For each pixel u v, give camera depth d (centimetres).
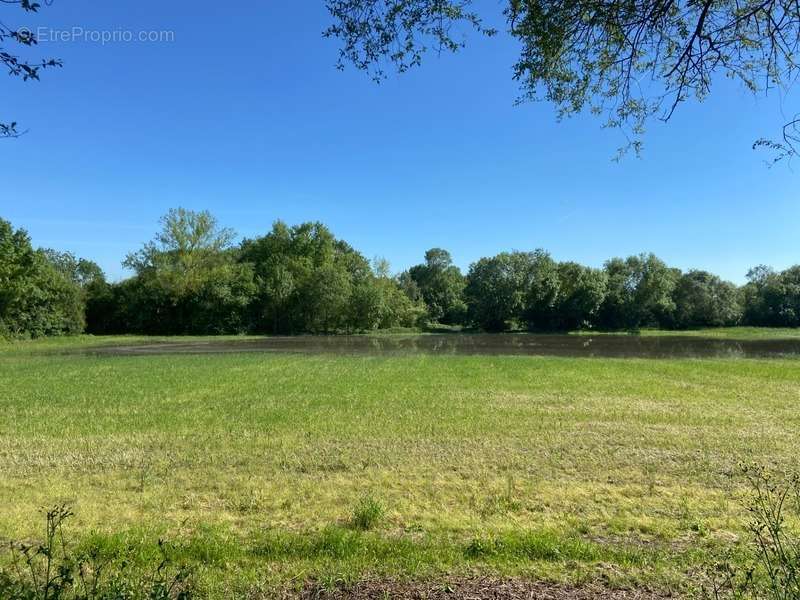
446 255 12169
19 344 4578
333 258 8250
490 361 2959
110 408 1458
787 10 432
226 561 503
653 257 8188
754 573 443
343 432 1152
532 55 529
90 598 375
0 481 808
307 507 695
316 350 3956
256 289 6994
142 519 642
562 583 454
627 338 5912
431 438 1096
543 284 8181
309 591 439
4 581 379
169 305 6681
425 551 527
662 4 457
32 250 5094
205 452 985
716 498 732
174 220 6700
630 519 644
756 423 1272
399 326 8044
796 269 8731
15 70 358
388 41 514
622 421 1288
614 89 548
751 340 5419
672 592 434
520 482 805
